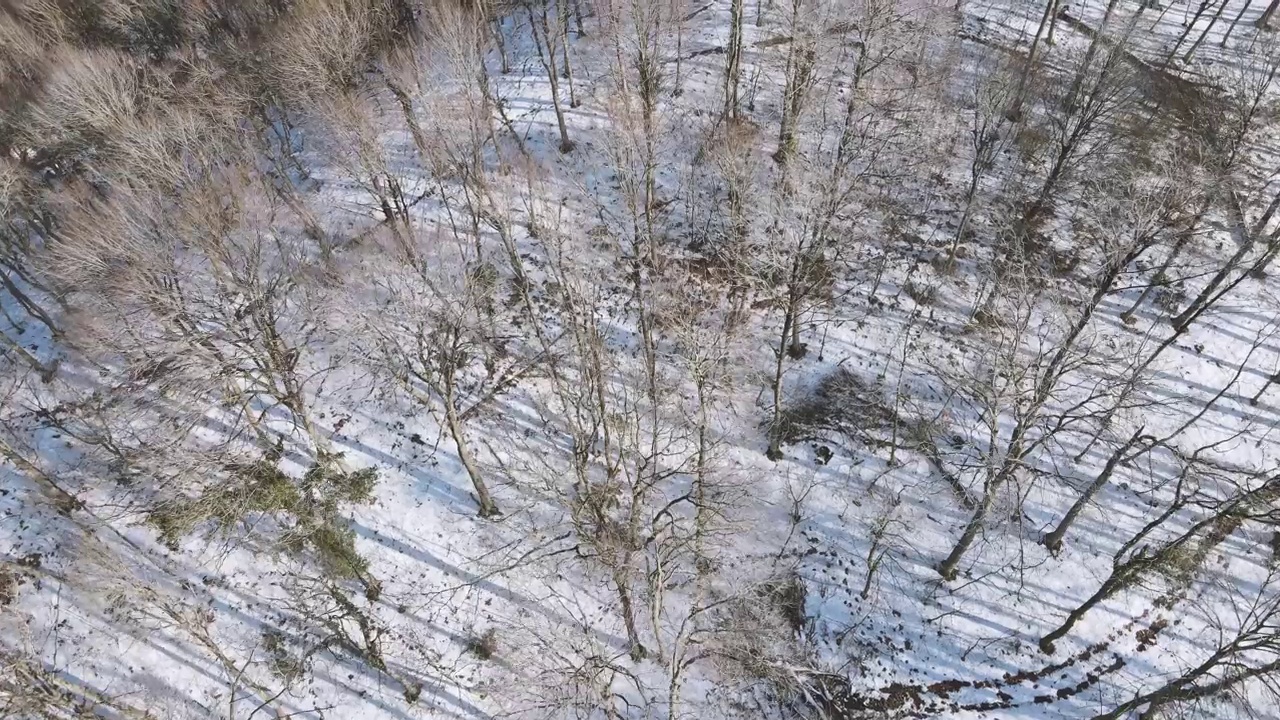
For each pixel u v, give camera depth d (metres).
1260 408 29.70
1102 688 24.25
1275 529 26.81
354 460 27.72
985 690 24.27
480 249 28.33
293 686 23.94
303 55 28.25
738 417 28.91
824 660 24.58
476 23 32.28
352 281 28.12
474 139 27.39
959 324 31.38
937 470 28.02
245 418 28.27
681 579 25.61
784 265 24.25
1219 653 18.39
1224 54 43.44
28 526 26.00
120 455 26.72
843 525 27.09
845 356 30.52
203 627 21.28
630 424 24.56
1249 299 32.41
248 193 27.83
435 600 25.45
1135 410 28.30
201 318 22.89
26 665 19.94
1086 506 27.27
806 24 31.27
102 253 21.41
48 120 25.44
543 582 25.77
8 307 31.67
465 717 23.61
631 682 24.25
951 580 26.09
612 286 31.84
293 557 25.88
